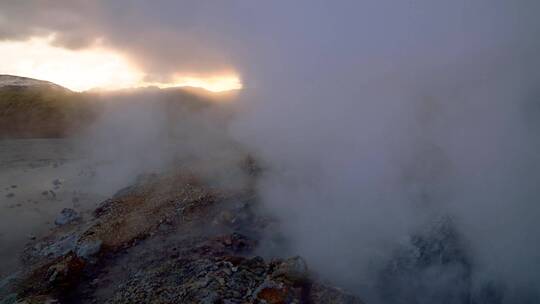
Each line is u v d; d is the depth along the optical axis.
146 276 5.37
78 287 5.47
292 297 4.54
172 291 4.83
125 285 5.29
